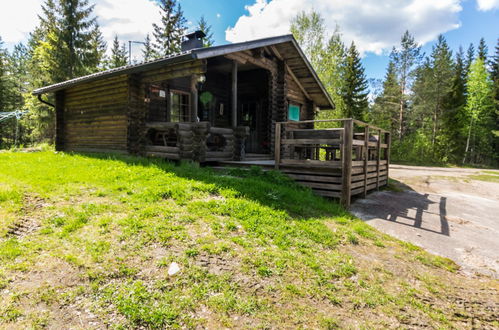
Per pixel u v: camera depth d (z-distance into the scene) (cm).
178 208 425
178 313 227
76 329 204
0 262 273
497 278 350
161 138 947
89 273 264
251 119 1228
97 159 810
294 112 1277
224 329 216
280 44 1026
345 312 250
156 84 1026
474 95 3084
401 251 401
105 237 330
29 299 230
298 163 664
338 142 616
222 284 266
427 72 2998
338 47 2505
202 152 727
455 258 404
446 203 733
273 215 436
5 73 3212
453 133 2923
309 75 1230
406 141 2873
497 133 3056
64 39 2228
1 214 373
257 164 734
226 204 443
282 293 264
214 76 1202
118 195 476
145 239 328
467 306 280
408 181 1062
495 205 748
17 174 599
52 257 288
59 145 1195
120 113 935
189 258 300
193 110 795
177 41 3225
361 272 322
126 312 221
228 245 331
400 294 288
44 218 376
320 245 376
